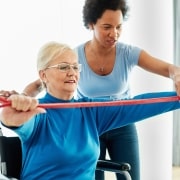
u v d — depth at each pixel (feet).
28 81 9.04
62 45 5.02
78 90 6.42
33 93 6.32
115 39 6.01
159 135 8.89
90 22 6.14
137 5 8.62
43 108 4.40
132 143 6.46
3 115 4.01
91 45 6.26
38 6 9.09
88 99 5.34
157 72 6.15
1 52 8.84
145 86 8.68
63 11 9.29
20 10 8.93
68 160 4.78
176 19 11.52
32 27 9.05
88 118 5.18
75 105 4.62
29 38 9.04
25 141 4.73
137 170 6.53
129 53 6.30
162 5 8.63
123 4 6.00
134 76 8.65
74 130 4.94
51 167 4.74
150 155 8.90
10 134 6.81
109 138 6.45
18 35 8.95
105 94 6.38
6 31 8.85
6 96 4.14
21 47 8.98
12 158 5.40
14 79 8.96
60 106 4.54
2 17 8.80
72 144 4.84
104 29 5.95
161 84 8.70
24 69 9.01
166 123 8.95
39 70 5.08
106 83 6.32
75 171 4.87
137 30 8.68
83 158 4.90
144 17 8.63
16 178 5.32
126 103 4.90
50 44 5.01
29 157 4.77
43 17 9.14
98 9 5.90
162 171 9.05
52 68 4.95
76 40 9.36
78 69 5.08
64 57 4.95
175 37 11.57
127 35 8.71
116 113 5.32
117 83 6.36
